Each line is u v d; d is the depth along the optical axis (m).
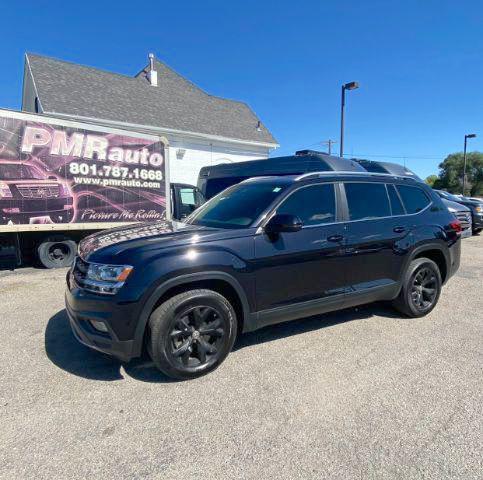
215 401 2.85
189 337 3.15
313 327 4.32
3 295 5.56
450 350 3.73
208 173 10.77
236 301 3.48
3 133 6.52
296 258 3.61
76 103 13.96
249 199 3.93
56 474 2.13
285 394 2.95
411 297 4.52
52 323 4.42
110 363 3.45
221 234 3.33
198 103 18.83
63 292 5.73
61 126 7.11
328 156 7.71
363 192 4.24
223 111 19.42
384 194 4.42
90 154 7.48
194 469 2.18
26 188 6.82
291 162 8.33
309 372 3.29
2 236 7.02
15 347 3.77
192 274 3.10
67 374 3.25
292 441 2.41
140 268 2.97
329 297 3.86
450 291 5.89
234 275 3.28
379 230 4.18
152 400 2.87
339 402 2.84
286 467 2.19
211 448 2.35
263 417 2.66
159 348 3.01
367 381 3.14
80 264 3.29
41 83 13.94
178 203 9.55
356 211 4.11
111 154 7.76
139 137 8.13
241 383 3.11
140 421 2.61
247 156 18.53
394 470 2.16
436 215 4.78
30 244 7.46
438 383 3.11
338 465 2.20
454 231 4.89
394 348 3.77
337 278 3.90
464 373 3.27
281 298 3.57
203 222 3.95
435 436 2.45
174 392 2.98
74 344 3.85
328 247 3.80
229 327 3.31
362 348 3.77
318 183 3.96
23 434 2.47
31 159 6.82
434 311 4.91
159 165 8.48
